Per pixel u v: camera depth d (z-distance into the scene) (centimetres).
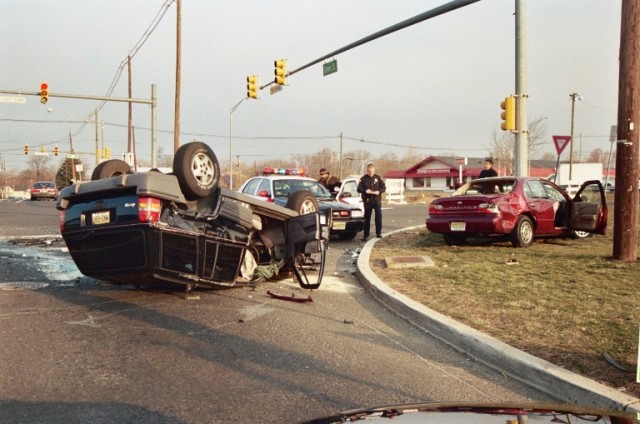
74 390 425
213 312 680
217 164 697
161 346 540
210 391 428
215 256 698
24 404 397
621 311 619
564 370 445
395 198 3481
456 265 946
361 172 9981
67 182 8081
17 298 730
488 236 1167
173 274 650
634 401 378
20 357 498
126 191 638
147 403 402
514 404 200
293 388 439
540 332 554
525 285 770
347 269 1016
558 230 1212
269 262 843
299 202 905
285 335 591
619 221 919
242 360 505
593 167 3522
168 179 636
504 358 490
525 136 1246
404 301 695
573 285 756
